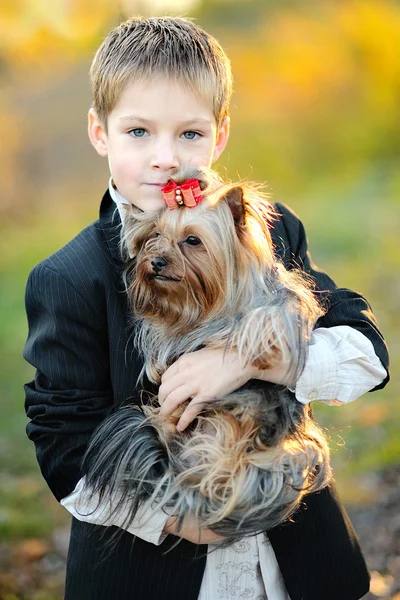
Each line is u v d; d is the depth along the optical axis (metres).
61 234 12.48
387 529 4.20
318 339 2.32
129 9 4.23
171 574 2.21
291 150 17.75
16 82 14.09
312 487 2.27
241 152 17.44
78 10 8.97
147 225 2.35
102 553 2.24
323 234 11.75
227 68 2.49
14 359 7.45
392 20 20.23
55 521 4.50
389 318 7.92
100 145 2.53
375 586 3.71
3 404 6.34
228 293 2.32
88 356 2.27
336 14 20.73
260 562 2.29
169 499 2.15
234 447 2.21
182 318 2.39
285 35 20.11
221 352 2.27
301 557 2.31
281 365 2.23
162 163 2.30
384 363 2.38
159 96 2.28
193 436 2.28
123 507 2.19
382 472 4.82
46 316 2.28
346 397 2.30
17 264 10.87
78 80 14.99
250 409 2.28
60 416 2.23
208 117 2.37
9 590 3.78
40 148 14.95
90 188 14.70
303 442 2.33
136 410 2.30
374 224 12.17
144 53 2.30
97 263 2.32
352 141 18.30
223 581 2.26
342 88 19.14
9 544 4.20
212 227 2.28
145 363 2.36
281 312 2.21
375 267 9.87
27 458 5.37
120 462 2.19
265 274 2.33
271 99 18.81
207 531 2.16
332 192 15.53
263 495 2.17
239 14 21.55
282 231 2.59
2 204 13.58
